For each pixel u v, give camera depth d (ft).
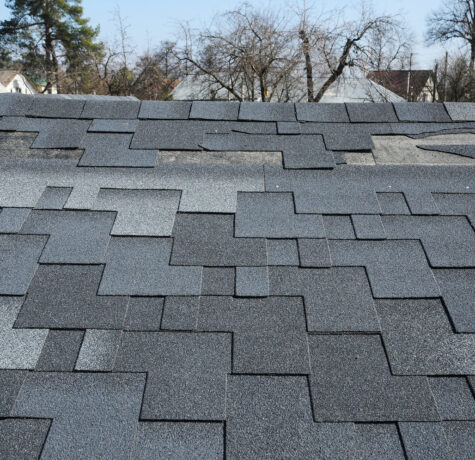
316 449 5.69
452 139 10.59
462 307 7.02
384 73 84.38
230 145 10.41
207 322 6.90
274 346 6.64
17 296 7.17
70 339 6.68
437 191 9.04
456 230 8.29
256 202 8.83
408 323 6.88
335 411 5.98
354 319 6.93
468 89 98.63
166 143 10.34
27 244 7.94
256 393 6.17
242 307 7.10
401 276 7.50
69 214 8.53
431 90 111.86
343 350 6.59
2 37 122.62
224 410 6.00
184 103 11.39
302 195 8.96
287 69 78.64
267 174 9.48
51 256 7.73
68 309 7.00
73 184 9.12
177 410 5.99
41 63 123.44
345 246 8.01
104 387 6.20
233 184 9.21
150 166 9.64
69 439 5.75
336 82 85.51
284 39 79.15
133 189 9.06
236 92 90.38
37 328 6.78
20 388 6.17
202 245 7.98
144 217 8.46
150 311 7.02
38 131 10.60
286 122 11.00
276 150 10.28
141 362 6.45
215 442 5.75
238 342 6.68
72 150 10.18
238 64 79.87
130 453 5.65
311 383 6.25
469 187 9.12
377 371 6.36
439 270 7.61
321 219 8.47
